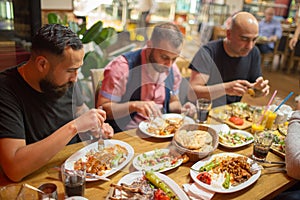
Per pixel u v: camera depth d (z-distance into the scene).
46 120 1.29
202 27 5.39
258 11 6.69
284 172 1.20
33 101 1.24
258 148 1.25
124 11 3.89
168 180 1.06
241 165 1.18
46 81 1.16
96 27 2.28
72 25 2.54
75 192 0.93
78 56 1.09
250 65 2.25
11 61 2.71
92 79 1.46
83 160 1.17
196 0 5.57
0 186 1.01
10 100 1.17
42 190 0.92
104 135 1.33
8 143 1.06
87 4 3.48
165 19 4.82
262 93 1.93
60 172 1.10
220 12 6.00
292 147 1.19
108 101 1.48
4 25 2.64
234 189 1.04
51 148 1.07
